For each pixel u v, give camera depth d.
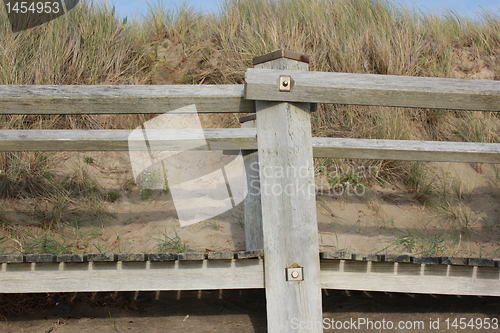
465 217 4.14
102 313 2.96
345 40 5.44
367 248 3.79
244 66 5.33
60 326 2.76
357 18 5.83
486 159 3.18
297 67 2.47
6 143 2.82
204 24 6.23
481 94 2.47
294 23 5.69
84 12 5.48
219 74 5.52
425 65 5.64
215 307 3.10
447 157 3.17
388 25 5.86
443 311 3.02
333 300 3.22
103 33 5.42
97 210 3.96
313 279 2.35
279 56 2.44
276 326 2.33
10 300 2.93
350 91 2.40
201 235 3.85
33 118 4.53
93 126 4.68
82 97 2.35
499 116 5.35
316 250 2.38
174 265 2.47
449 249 3.81
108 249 3.60
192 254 2.40
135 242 3.70
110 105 2.40
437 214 4.27
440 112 5.19
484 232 4.11
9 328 2.71
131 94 2.37
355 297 3.27
